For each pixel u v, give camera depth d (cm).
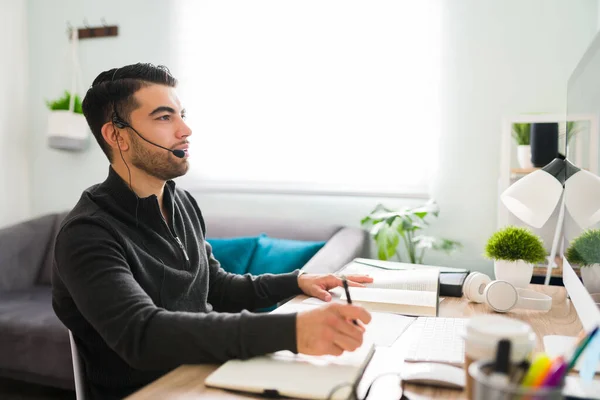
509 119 213
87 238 96
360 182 260
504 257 124
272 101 272
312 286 123
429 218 247
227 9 277
